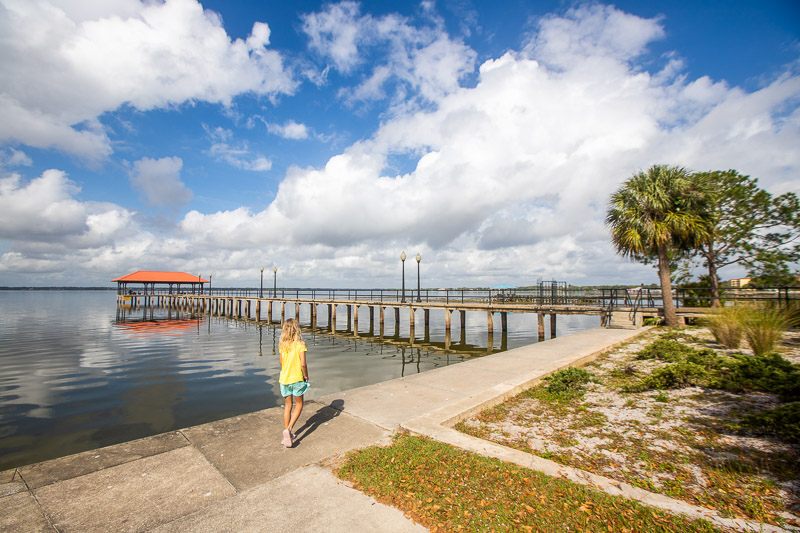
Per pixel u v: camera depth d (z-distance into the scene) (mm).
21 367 15430
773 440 4602
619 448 4570
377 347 22156
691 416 5543
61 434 8133
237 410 9812
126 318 43562
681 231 16109
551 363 9047
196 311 59344
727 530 2857
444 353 19766
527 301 32156
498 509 3148
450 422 5371
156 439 4832
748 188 18406
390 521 3059
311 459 4254
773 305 12172
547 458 4312
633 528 2883
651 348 9875
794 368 6809
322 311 66938
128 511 3250
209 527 3025
